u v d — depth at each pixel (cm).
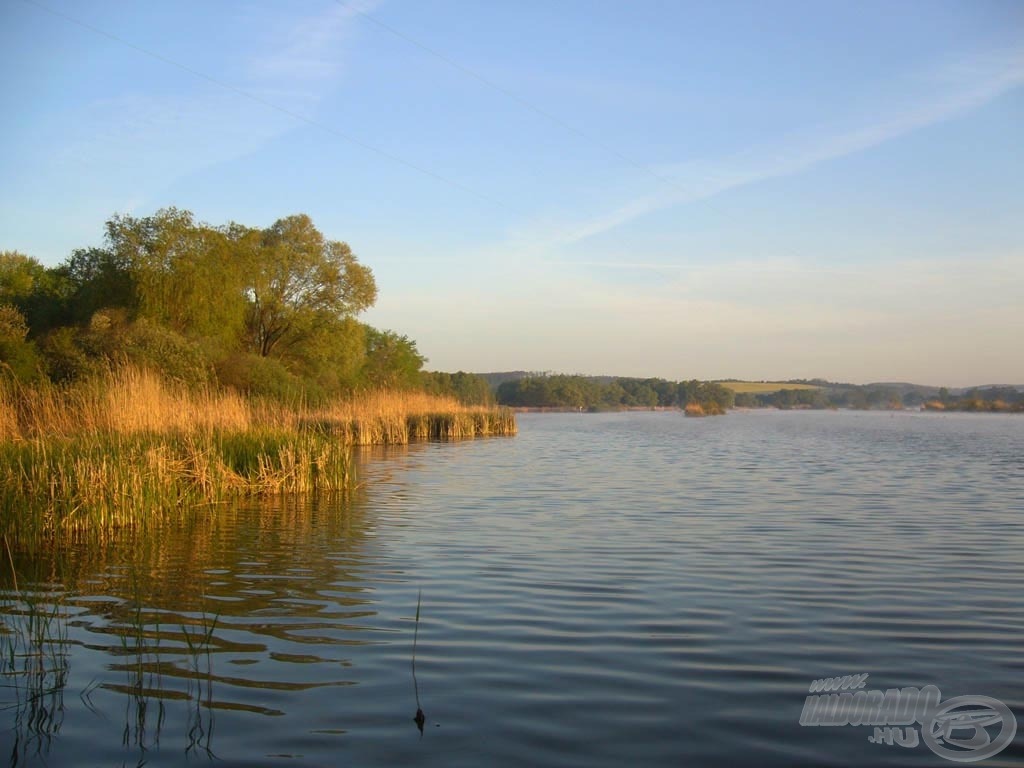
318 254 5272
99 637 820
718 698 660
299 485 1950
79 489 1398
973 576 1066
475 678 700
